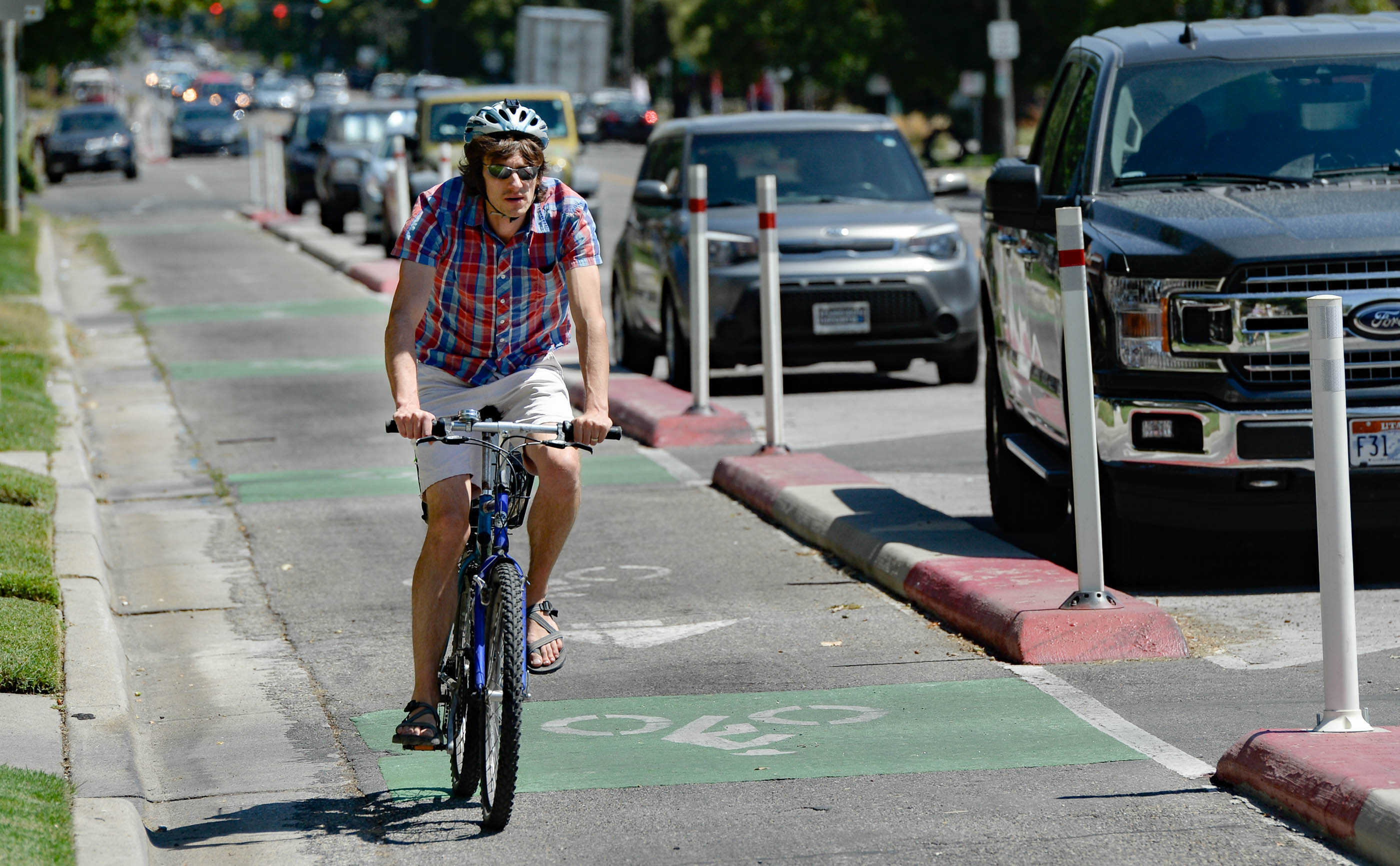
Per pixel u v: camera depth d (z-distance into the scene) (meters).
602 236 90.75
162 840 17.52
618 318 53.38
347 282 80.62
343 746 20.45
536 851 16.86
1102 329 25.42
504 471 18.17
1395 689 20.97
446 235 17.80
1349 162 27.14
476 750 17.64
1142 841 16.52
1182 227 25.05
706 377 41.22
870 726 20.41
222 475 38.38
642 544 30.94
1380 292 24.30
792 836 16.95
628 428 42.41
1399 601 25.27
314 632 25.78
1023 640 22.75
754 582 27.98
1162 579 26.69
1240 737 19.42
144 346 60.44
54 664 21.72
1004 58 138.88
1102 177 27.42
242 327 65.06
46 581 25.42
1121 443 25.20
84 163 167.38
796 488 32.53
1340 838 16.17
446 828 17.56
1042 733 19.91
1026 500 30.22
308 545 31.50
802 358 46.28
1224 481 24.73
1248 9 147.25
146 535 32.84
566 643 24.73
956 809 17.53
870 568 27.73
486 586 17.48
